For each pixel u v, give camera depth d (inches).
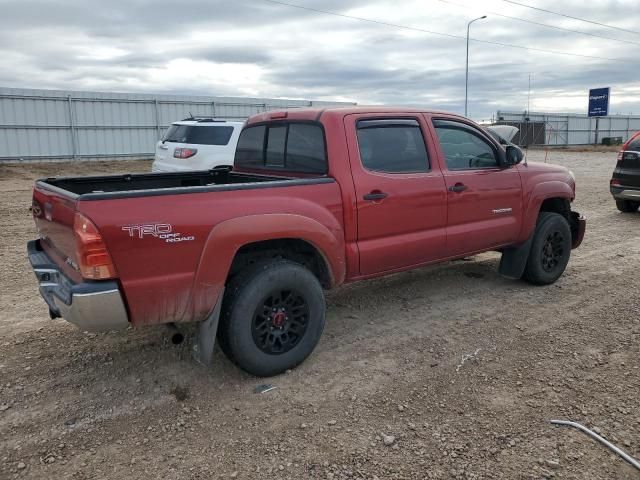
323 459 117.1
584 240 332.2
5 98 870.4
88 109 951.6
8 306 209.3
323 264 163.6
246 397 142.9
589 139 2206.0
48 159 925.2
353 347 173.5
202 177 211.5
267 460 117.0
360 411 135.9
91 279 122.8
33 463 116.0
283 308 152.1
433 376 153.6
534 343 175.2
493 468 113.5
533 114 2018.9
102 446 122.0
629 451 119.0
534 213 221.9
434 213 186.7
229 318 142.9
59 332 183.6
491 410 135.6
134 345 173.2
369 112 174.4
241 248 150.3
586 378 151.5
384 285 236.4
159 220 127.9
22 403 139.0
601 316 198.8
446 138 195.2
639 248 309.7
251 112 1127.0
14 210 457.1
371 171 170.9
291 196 151.0
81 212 120.2
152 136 1027.9
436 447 120.8
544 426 128.4
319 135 167.6
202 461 116.7
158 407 138.0
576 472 112.2
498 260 278.7
